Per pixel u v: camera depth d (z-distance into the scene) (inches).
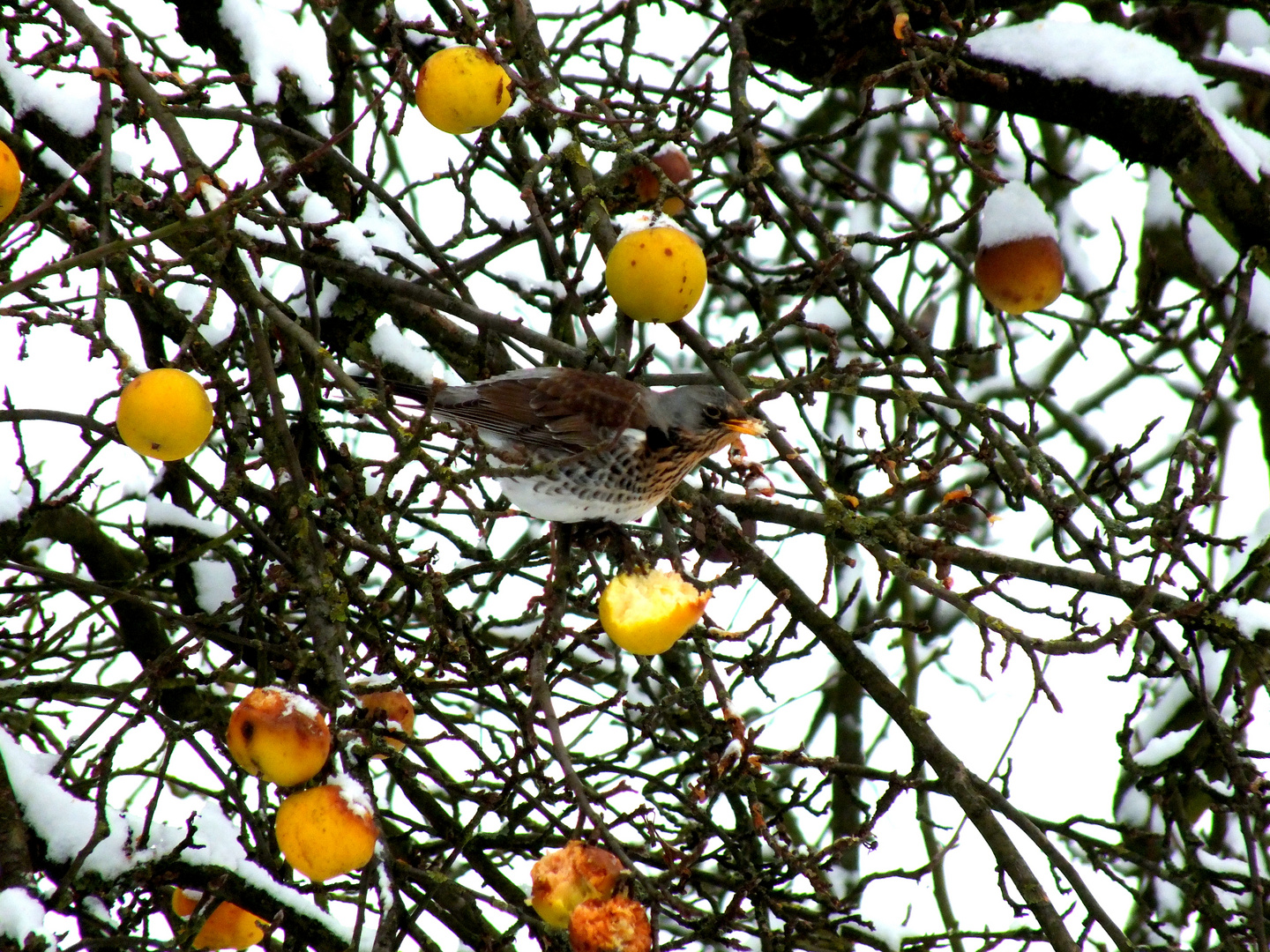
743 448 352.2
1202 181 406.0
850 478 373.7
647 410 339.0
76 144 340.5
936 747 325.1
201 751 296.4
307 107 399.2
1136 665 344.2
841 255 313.7
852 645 339.3
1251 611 343.9
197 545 392.5
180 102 286.8
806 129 623.2
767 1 409.4
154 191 356.8
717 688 284.2
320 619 265.1
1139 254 528.7
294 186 385.7
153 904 293.0
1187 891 370.9
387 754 253.4
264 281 379.2
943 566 299.0
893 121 619.2
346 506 315.6
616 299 288.8
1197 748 390.3
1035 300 378.6
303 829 222.1
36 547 477.1
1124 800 479.8
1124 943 306.2
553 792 273.9
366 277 331.6
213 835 289.3
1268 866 405.1
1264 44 516.1
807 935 342.3
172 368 237.1
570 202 379.6
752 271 441.7
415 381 394.0
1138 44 409.4
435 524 382.9
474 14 291.0
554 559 319.6
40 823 273.6
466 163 387.5
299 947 287.3
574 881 230.7
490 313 336.5
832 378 326.0
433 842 335.9
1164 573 318.7
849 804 529.3
